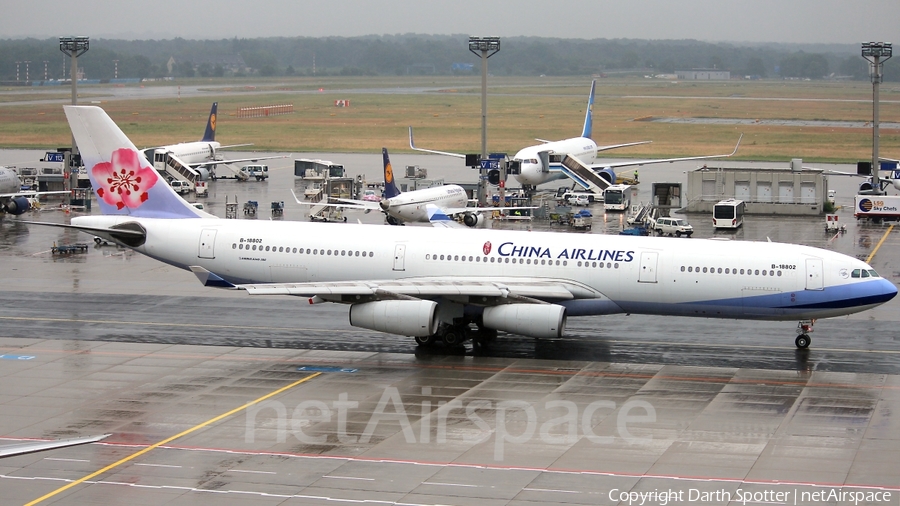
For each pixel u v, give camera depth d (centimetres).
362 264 9431
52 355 8744
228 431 6750
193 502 5572
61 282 12031
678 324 10081
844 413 7138
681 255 8888
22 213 17600
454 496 5644
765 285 8681
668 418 7025
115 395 7581
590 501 5572
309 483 5841
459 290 8544
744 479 5900
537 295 8750
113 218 9931
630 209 17988
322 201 17675
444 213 15825
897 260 13312
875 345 9181
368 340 9356
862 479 5894
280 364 8488
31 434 6688
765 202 17950
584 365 8469
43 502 5581
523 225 16762
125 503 5566
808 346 9050
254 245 9650
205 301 11069
